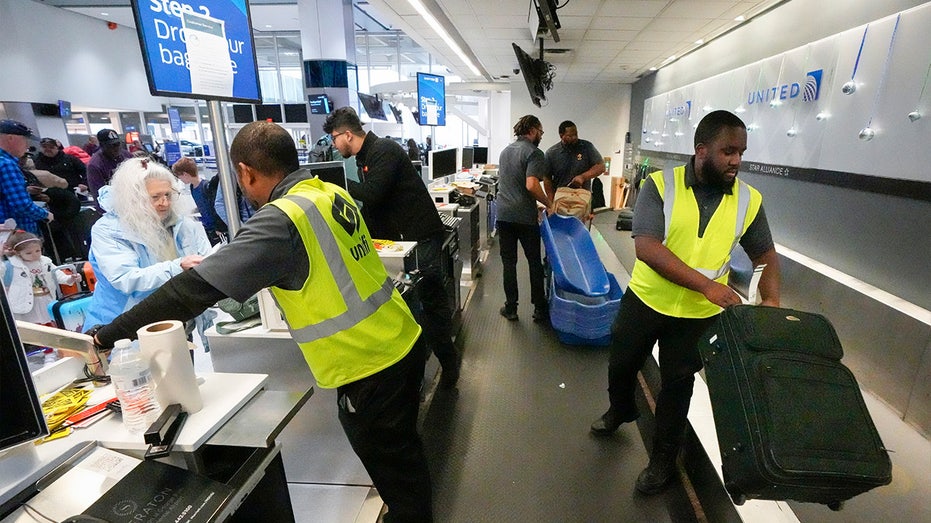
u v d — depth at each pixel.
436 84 6.27
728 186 1.44
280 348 1.69
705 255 1.47
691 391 1.62
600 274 3.41
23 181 2.91
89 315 1.70
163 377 0.95
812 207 3.11
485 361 2.82
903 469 1.88
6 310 0.77
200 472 0.98
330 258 1.13
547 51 5.98
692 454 1.84
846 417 1.00
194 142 10.73
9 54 8.20
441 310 2.39
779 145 3.48
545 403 2.38
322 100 7.44
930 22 2.16
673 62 6.53
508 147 3.10
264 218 1.02
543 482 1.84
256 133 1.18
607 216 8.30
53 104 8.74
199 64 1.36
